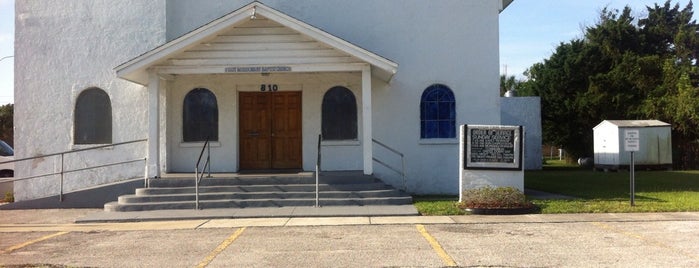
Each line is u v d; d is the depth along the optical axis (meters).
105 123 16.55
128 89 16.47
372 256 8.49
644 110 34.41
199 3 16.78
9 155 25.09
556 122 40.94
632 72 37.50
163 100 16.36
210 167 16.62
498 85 16.92
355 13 16.91
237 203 13.58
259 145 17.03
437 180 16.91
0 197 20.36
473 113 16.91
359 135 16.80
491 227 11.02
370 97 14.77
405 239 9.84
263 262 8.19
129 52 16.50
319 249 9.07
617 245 9.12
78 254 8.91
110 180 16.36
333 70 14.79
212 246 9.43
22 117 16.55
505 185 13.94
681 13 48.09
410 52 16.92
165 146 16.30
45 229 11.52
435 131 17.02
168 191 14.20
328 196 14.02
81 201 14.75
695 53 45.53
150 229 11.27
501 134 14.01
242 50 14.77
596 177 24.33
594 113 38.00
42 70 16.59
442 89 17.03
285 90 17.00
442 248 9.02
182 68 14.68
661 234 10.06
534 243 9.35
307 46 14.78
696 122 31.44
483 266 7.78
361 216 12.52
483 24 16.98
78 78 16.53
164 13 16.52
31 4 16.66
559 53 42.44
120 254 8.87
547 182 21.33
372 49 16.88
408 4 16.97
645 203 13.86
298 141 17.02
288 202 13.68
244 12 14.32
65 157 16.45
